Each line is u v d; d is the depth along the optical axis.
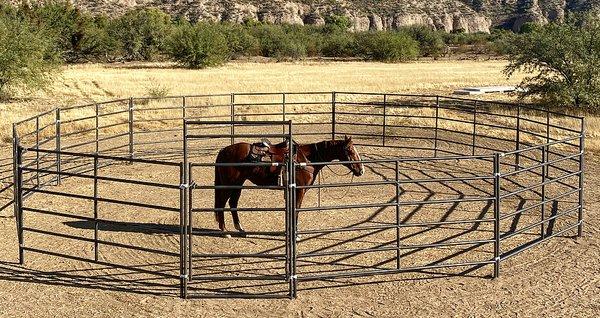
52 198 13.60
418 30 84.94
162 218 12.18
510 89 36.53
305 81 40.16
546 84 28.23
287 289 8.89
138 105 27.94
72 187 14.66
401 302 8.48
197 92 33.59
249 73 46.88
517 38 29.39
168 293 8.73
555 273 9.53
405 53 70.94
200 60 53.81
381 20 168.50
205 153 19.09
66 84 34.97
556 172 16.61
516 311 8.20
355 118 25.67
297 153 10.69
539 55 28.34
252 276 9.27
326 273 9.35
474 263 9.25
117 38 65.31
